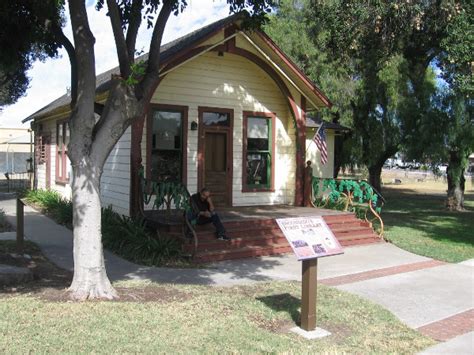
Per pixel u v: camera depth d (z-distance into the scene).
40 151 21.78
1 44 9.26
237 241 10.73
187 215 10.18
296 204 15.04
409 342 5.73
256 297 7.30
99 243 6.93
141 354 4.88
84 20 6.71
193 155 13.41
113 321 5.80
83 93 6.73
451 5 12.55
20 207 9.91
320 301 7.20
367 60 18.94
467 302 7.56
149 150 12.61
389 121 21.83
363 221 13.33
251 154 14.79
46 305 6.36
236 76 14.17
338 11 14.41
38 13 7.71
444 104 20.53
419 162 23.02
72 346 4.99
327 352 5.20
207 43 12.50
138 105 7.01
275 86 14.88
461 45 12.35
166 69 11.95
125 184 12.73
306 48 23.14
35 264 9.20
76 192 6.86
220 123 14.02
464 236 14.45
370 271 9.59
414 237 13.90
